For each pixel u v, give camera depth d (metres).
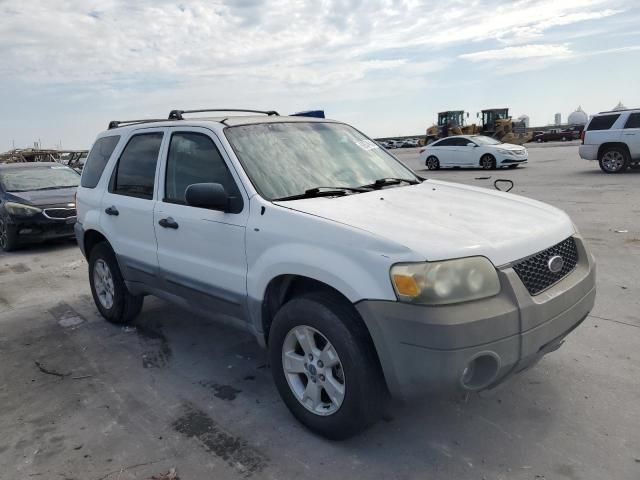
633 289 5.41
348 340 2.85
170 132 4.29
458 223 3.01
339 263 2.84
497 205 3.48
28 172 11.15
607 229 8.27
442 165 22.48
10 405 3.81
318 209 3.18
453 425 3.23
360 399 2.86
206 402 3.69
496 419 3.27
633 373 3.72
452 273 2.61
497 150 20.52
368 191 3.64
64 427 3.46
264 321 3.44
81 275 7.69
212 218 3.65
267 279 3.25
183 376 4.12
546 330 2.83
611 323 4.59
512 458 2.89
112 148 5.11
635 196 11.26
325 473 2.85
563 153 28.58
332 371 3.04
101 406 3.71
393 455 2.97
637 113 15.55
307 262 2.97
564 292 2.96
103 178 5.10
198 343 4.78
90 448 3.20
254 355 4.45
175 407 3.64
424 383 2.63
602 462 2.81
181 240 3.97
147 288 4.63
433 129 41.75
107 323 5.45
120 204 4.70
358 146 4.39
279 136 4.00
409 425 3.26
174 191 4.13
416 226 2.90
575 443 2.98
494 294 2.69
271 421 3.39
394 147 71.69
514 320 2.68
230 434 3.27
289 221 3.16
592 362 3.91
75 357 4.62
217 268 3.66
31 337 5.18
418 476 2.79
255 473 2.88
